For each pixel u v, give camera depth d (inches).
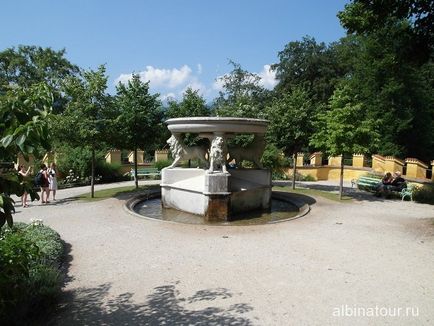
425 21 532.1
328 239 366.9
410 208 556.7
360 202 607.2
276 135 750.5
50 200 589.9
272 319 203.0
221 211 456.8
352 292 240.2
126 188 718.5
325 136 666.2
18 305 188.7
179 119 488.7
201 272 272.2
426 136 1337.4
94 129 577.3
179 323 197.6
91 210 501.0
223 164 468.8
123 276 264.5
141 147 712.4
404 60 594.9
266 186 542.0
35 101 141.9
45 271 231.6
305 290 242.1
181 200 512.4
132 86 673.6
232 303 222.1
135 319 201.9
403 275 271.7
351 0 611.2
